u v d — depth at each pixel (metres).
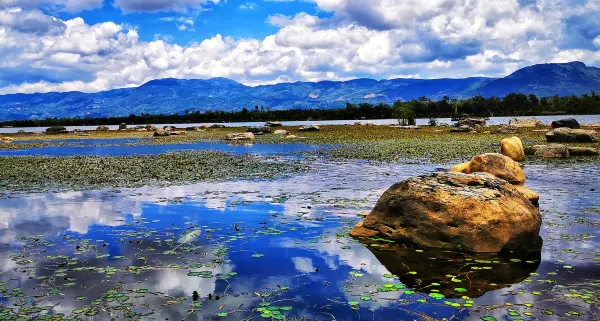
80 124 117.88
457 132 46.12
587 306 5.89
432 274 7.18
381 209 9.48
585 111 131.25
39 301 6.18
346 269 7.41
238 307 5.96
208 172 19.27
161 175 18.48
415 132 48.41
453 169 14.74
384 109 113.38
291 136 45.84
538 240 8.89
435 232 8.58
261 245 8.77
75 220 10.89
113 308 5.94
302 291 6.49
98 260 7.93
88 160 25.38
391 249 8.54
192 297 6.29
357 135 45.62
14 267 7.58
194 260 7.91
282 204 12.52
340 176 17.64
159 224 10.47
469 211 8.50
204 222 10.62
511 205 8.73
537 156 23.94
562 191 13.75
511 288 6.54
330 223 10.45
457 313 5.73
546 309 5.82
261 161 23.56
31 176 18.64
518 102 140.38
